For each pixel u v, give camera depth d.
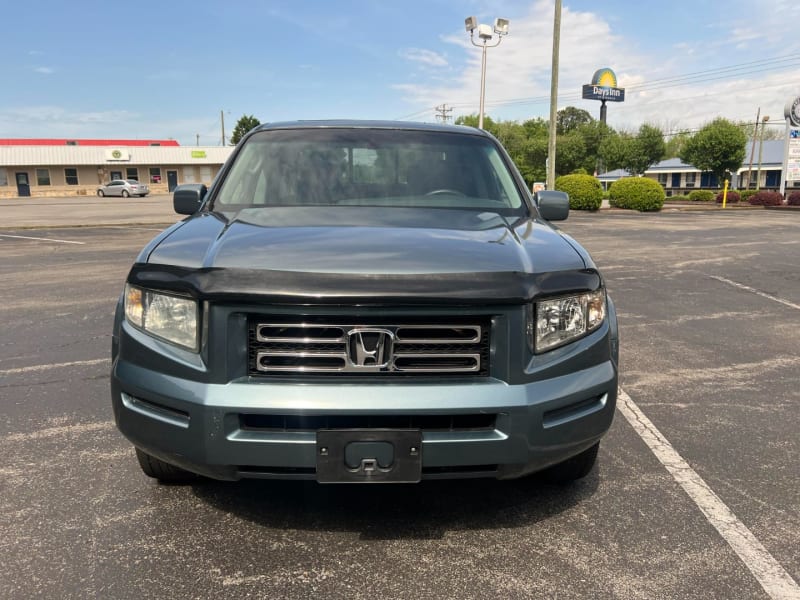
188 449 2.33
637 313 7.29
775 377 4.98
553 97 24.44
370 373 2.27
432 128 4.00
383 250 2.45
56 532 2.68
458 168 3.64
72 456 3.43
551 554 2.56
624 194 28.03
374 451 2.26
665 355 5.58
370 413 2.21
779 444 3.71
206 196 3.57
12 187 55.94
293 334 2.26
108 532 2.68
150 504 2.92
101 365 5.10
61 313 7.03
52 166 57.12
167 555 2.52
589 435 2.53
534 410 2.33
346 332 2.25
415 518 2.82
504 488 3.12
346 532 2.70
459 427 2.33
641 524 2.80
